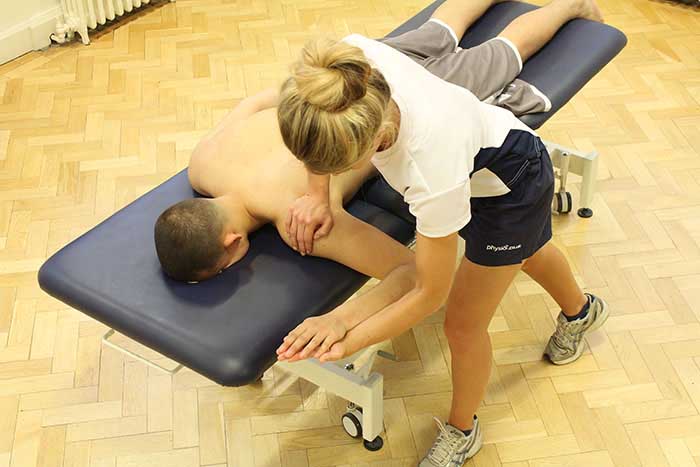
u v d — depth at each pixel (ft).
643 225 8.64
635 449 6.68
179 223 5.52
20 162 9.62
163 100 10.62
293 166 5.98
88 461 6.70
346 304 5.24
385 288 5.35
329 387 6.44
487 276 5.51
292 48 11.62
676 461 6.59
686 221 8.66
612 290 7.97
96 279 5.81
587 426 6.86
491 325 7.72
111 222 6.28
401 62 4.58
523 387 7.18
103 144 9.90
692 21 11.89
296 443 6.83
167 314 5.53
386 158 4.50
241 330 5.41
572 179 9.31
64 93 10.74
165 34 11.94
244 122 6.51
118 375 7.35
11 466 6.66
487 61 6.95
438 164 4.39
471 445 6.57
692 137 9.78
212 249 5.57
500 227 5.29
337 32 11.96
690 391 7.08
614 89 10.57
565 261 6.59
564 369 7.32
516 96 6.89
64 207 9.04
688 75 10.80
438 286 4.82
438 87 4.58
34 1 11.29
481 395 6.21
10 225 8.80
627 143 9.71
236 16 12.34
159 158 9.70
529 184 5.17
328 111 3.85
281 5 12.59
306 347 4.94
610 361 7.36
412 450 6.76
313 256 5.88
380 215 6.38
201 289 5.67
